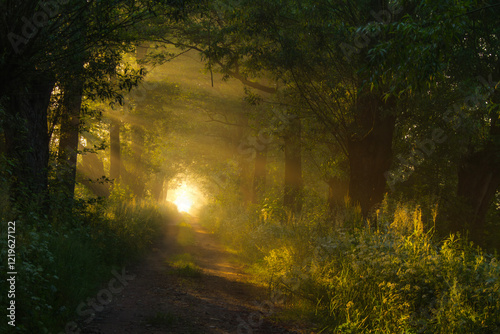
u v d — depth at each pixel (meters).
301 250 9.69
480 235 15.24
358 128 12.71
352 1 12.16
